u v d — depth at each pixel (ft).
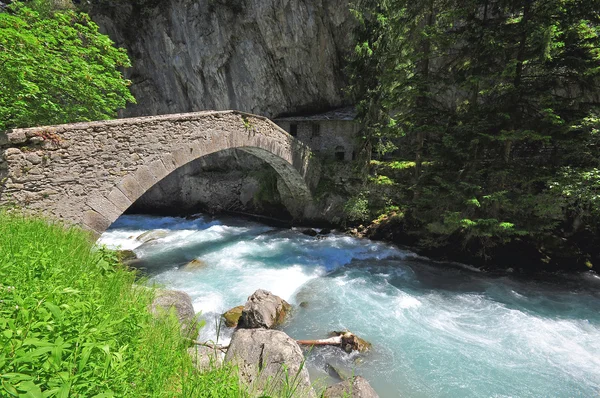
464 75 41.57
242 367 13.03
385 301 33.04
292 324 28.19
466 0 39.24
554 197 35.53
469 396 19.85
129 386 6.55
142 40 76.23
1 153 20.25
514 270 42.83
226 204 77.92
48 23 26.68
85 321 7.18
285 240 55.67
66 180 23.53
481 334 27.02
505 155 39.27
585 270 42.06
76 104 29.73
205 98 76.79
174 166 32.12
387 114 54.34
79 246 16.19
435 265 45.14
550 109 32.73
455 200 42.32
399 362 23.06
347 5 66.18
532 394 20.01
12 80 23.13
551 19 33.45
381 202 57.62
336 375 21.25
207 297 32.27
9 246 11.00
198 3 68.49
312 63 70.69
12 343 5.15
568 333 27.22
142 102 81.82
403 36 48.34
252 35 68.54
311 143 71.41
